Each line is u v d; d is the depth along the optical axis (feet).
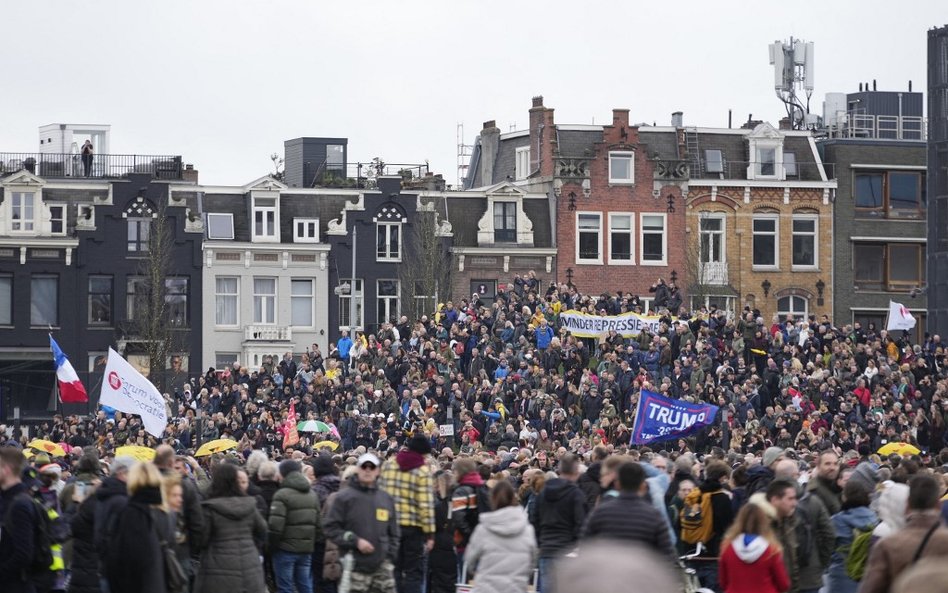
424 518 76.89
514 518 68.85
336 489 82.99
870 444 171.32
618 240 277.23
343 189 270.26
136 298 256.93
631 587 26.37
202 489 76.69
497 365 192.44
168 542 61.36
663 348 192.75
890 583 49.52
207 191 265.34
